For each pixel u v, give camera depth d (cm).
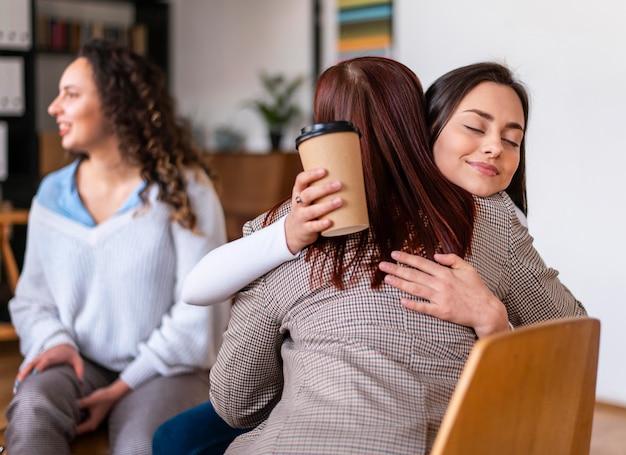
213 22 596
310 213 106
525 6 344
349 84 120
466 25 364
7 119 509
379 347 107
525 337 89
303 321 114
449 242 114
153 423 170
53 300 200
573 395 101
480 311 110
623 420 314
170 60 624
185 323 192
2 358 238
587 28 328
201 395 184
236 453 118
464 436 87
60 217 197
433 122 126
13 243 511
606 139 327
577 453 105
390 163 117
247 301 122
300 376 109
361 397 101
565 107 337
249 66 571
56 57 599
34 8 505
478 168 121
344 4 465
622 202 324
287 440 100
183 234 196
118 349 197
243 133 580
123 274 193
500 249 120
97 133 197
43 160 544
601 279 332
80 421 185
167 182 195
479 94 123
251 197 501
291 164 488
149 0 608
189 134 213
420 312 109
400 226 114
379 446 98
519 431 94
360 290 111
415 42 384
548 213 346
